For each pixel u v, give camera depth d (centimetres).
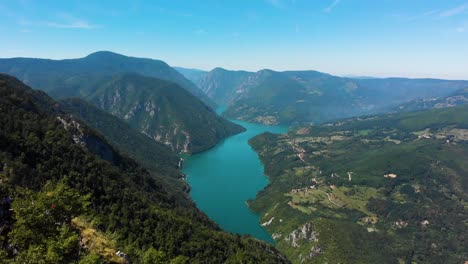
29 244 5803
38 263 5259
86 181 16625
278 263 18400
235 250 17462
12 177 13262
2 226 6103
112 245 7538
